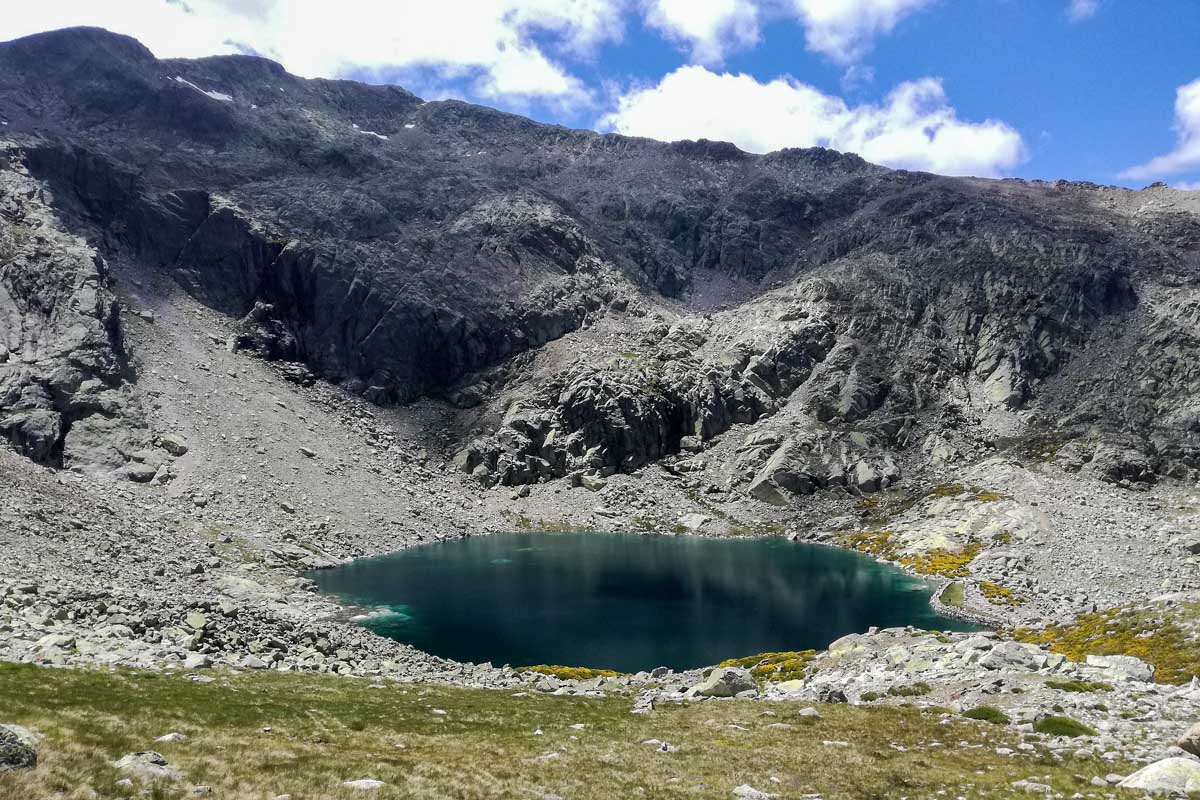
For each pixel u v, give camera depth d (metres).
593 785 24.39
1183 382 158.00
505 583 99.44
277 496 123.12
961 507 128.75
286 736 29.42
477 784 23.75
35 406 114.31
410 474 156.25
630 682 57.31
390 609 85.31
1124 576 94.88
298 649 55.59
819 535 136.38
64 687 32.38
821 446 161.00
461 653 70.25
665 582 101.56
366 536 122.62
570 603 89.69
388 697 41.19
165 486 114.44
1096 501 126.62
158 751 23.78
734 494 156.88
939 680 43.69
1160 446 144.50
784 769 26.91
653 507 154.75
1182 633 53.09
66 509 83.12
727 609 87.81
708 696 45.94
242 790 20.92
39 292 134.00
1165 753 27.53
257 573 90.88
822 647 73.44
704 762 27.77
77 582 61.44
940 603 89.62
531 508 154.88
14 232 143.38
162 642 48.69
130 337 146.88
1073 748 29.14
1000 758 28.42
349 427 164.75
